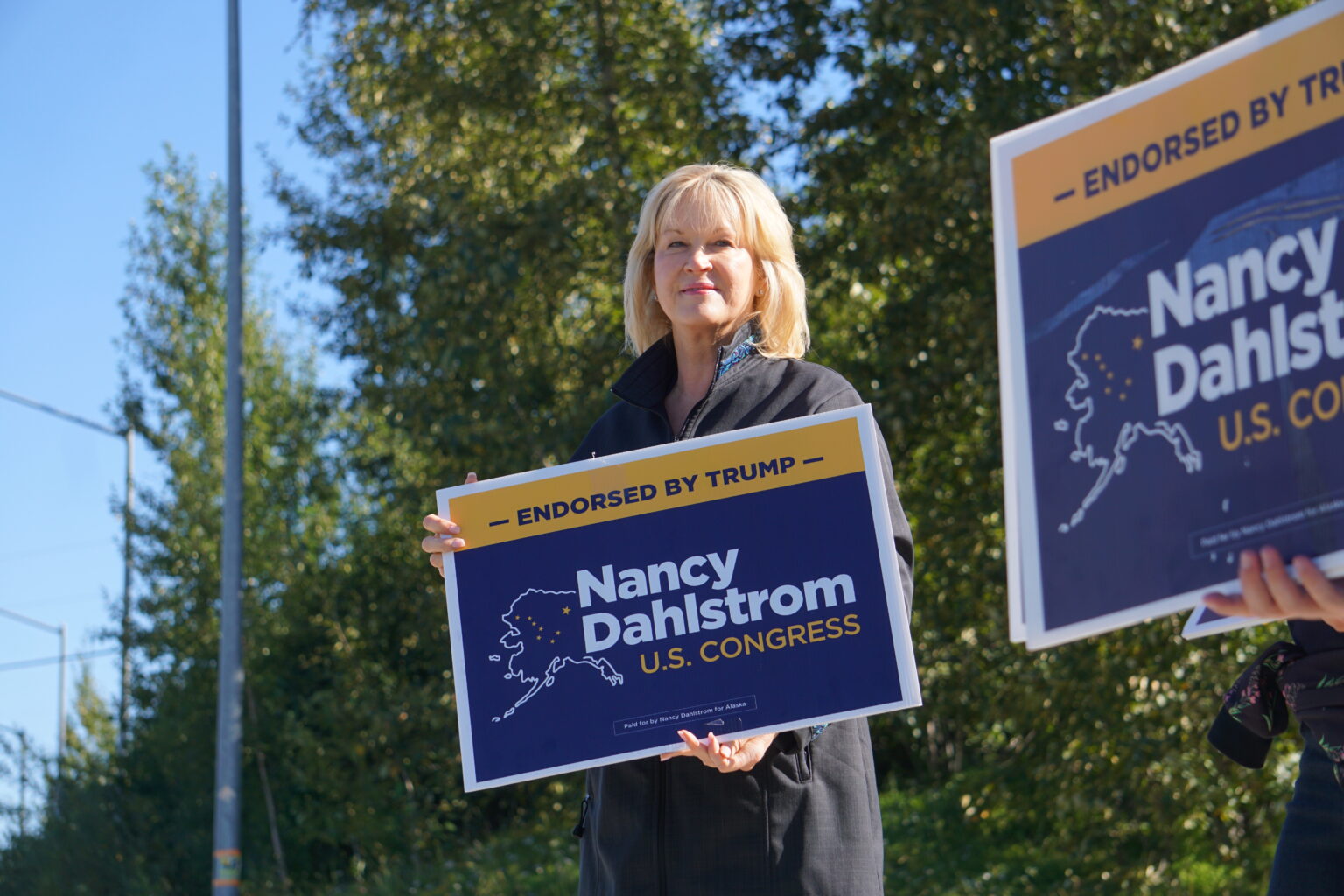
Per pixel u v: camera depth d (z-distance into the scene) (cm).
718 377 236
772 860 211
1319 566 124
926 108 975
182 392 1486
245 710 1352
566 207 1045
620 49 1131
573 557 212
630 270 256
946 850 957
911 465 1002
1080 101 880
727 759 202
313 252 1131
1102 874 830
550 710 208
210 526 1416
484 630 212
